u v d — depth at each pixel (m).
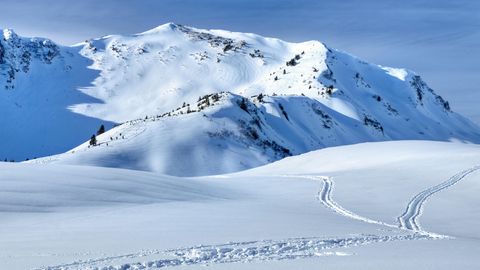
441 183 58.56
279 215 34.62
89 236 23.81
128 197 41.84
